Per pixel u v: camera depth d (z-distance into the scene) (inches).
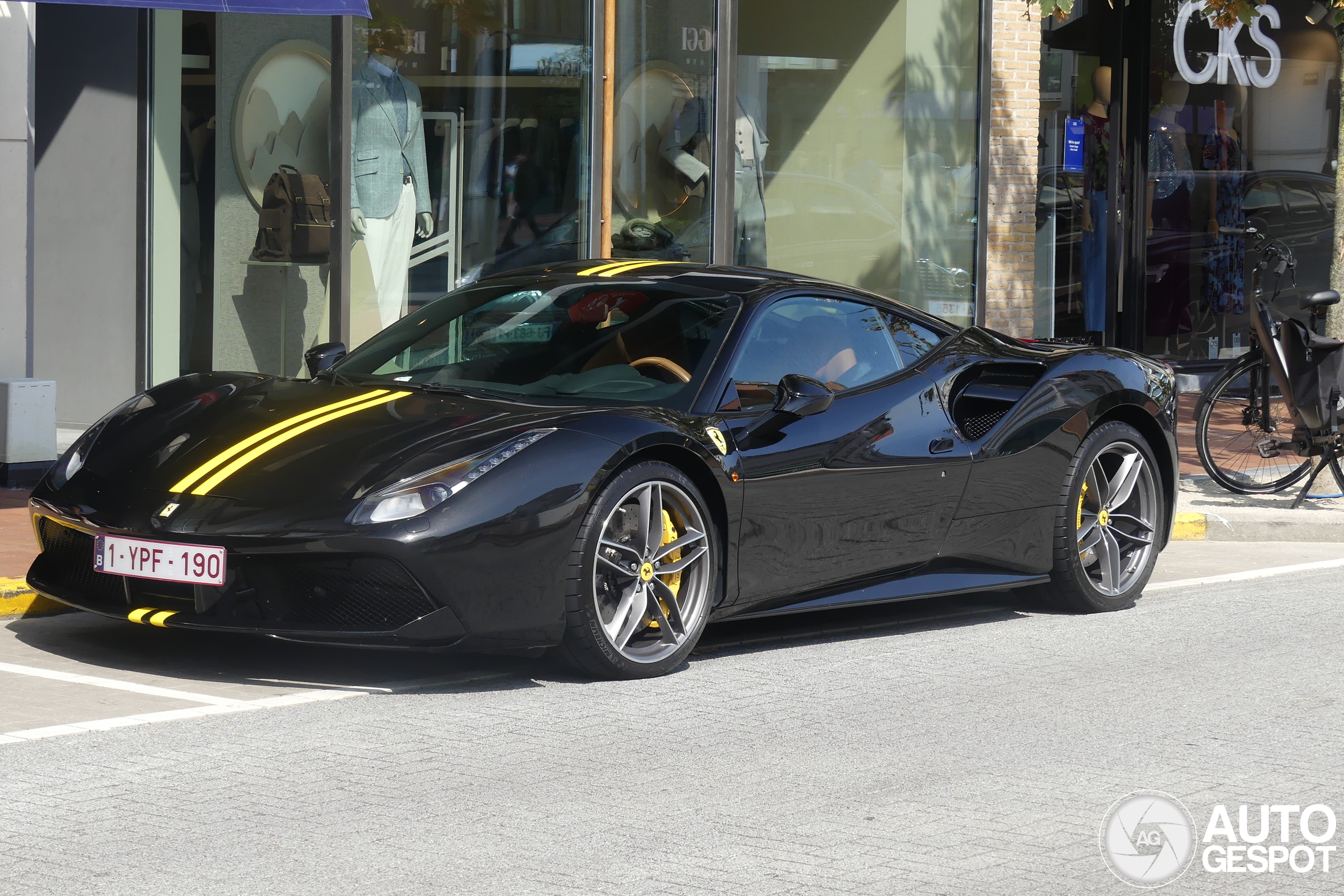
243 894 149.8
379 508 214.8
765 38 543.2
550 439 228.1
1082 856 166.4
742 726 214.7
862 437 262.7
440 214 476.1
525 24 488.4
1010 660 259.9
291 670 239.3
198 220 465.1
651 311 266.1
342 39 449.7
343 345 280.5
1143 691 239.0
